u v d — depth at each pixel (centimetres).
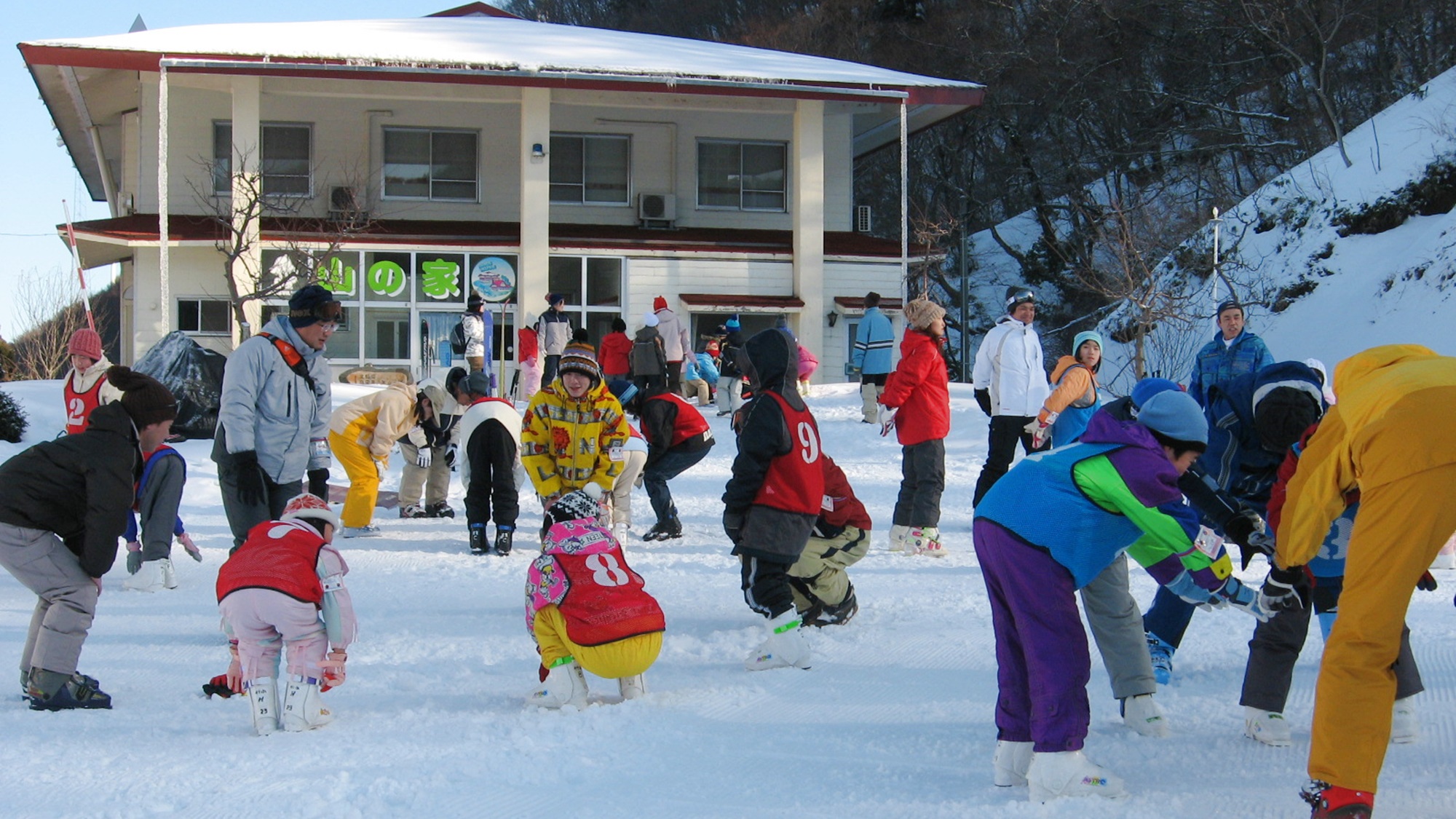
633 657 552
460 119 2825
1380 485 374
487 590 875
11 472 570
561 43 2930
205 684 610
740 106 2841
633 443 1060
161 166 2286
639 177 2934
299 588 528
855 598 749
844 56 4481
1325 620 511
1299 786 437
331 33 2828
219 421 731
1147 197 3809
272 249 2528
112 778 464
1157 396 457
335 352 2591
